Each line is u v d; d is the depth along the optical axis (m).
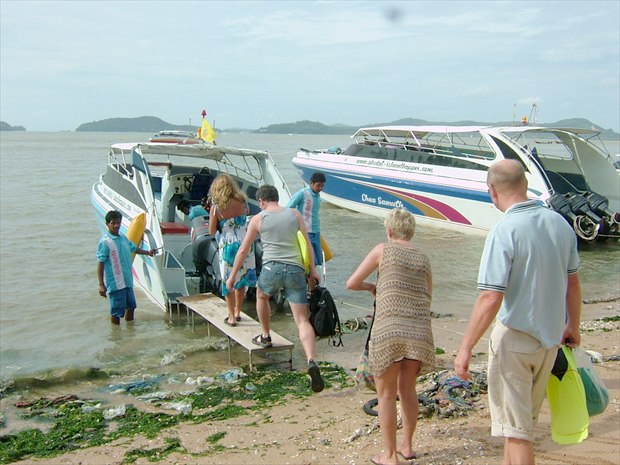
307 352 4.67
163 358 5.88
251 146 75.62
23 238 12.16
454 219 13.31
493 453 3.46
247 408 4.58
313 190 7.29
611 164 13.29
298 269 4.93
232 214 5.66
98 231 13.01
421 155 14.29
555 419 2.82
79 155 43.94
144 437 4.07
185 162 19.66
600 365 5.17
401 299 3.24
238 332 5.73
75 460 3.75
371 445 3.70
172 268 7.42
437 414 4.12
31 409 4.70
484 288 2.64
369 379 3.67
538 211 2.72
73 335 6.68
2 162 35.00
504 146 12.70
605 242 12.80
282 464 3.53
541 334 2.64
